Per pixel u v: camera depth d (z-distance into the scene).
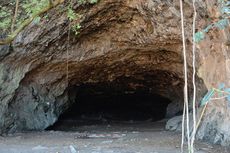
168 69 11.68
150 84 14.30
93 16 9.31
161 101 17.34
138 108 18.33
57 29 9.51
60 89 12.15
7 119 10.14
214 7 6.43
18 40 9.44
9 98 10.19
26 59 10.20
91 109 17.77
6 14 8.83
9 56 9.71
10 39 3.88
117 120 17.62
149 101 17.59
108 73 12.44
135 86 14.68
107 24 9.73
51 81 11.55
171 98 14.91
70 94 13.36
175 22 8.37
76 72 11.80
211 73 7.73
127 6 8.95
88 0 8.71
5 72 9.91
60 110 12.73
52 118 12.01
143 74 12.90
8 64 9.92
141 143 8.00
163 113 17.61
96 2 8.84
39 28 9.38
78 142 8.34
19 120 10.62
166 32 8.88
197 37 3.09
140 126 13.91
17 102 10.67
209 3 6.62
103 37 10.28
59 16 9.16
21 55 9.91
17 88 10.47
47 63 10.71
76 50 10.45
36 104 11.29
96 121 16.44
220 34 6.83
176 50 9.70
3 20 8.85
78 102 16.67
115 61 11.35
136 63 11.58
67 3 8.79
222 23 3.70
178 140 8.26
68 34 9.76
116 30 9.94
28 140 8.74
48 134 10.12
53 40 9.83
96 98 16.67
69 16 8.12
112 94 16.11
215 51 7.43
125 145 7.72
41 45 9.86
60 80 11.90
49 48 10.11
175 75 12.00
